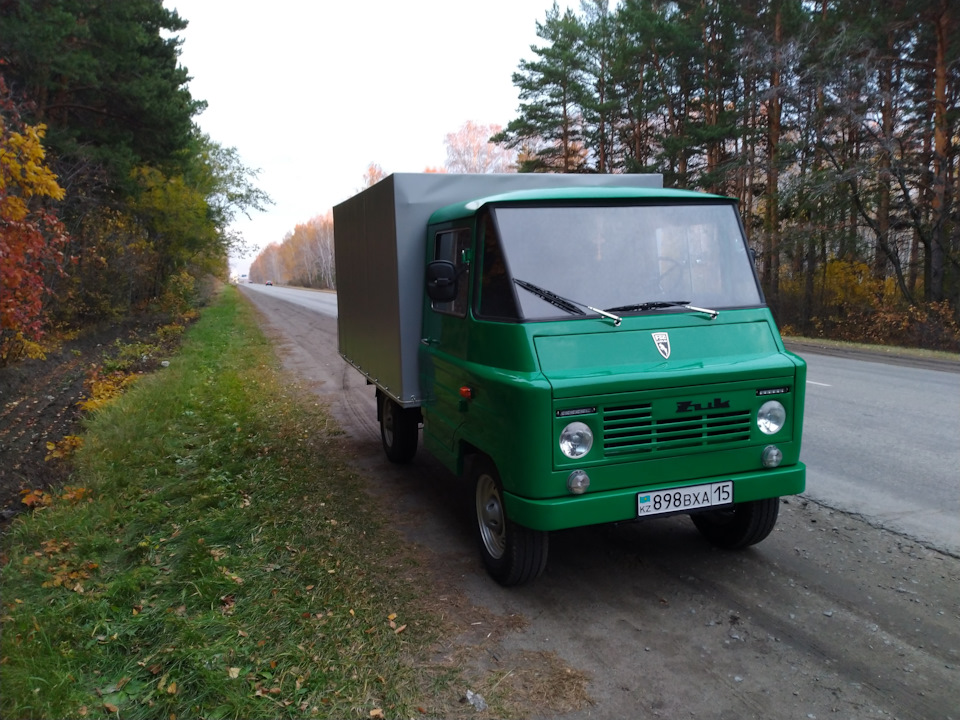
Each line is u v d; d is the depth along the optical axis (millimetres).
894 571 4602
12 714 3021
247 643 3717
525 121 30875
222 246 37844
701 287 4531
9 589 4273
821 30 21547
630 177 6270
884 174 21172
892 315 21719
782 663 3605
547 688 3438
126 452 7371
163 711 3197
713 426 4125
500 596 4422
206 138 35594
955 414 9016
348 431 9156
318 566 4715
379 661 3641
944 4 19422
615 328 4180
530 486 3883
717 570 4719
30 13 14023
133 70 17641
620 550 5105
